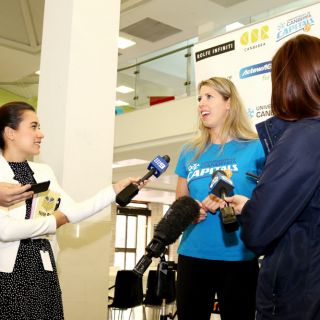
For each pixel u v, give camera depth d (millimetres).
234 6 6676
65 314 2816
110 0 3180
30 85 9578
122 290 6566
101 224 3006
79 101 2943
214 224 1923
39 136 2004
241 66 3131
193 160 2113
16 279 1737
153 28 7426
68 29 2982
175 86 7582
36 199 1929
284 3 6547
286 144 1174
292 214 1132
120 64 9047
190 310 1915
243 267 1876
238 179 1942
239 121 2082
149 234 15672
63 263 2838
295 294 1106
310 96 1226
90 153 2949
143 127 7844
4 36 7395
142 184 1925
